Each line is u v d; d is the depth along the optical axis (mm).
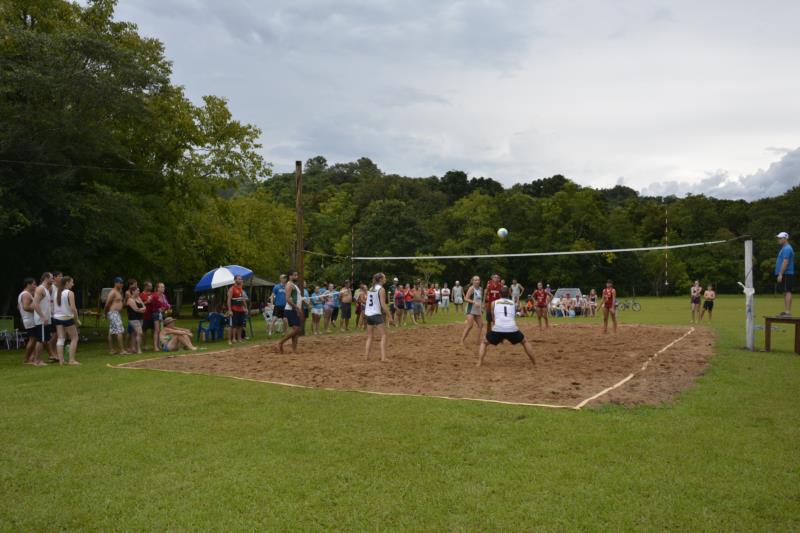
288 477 4344
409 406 6512
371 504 3836
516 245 59062
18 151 14516
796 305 35344
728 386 7691
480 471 4391
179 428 5738
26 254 16188
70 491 4152
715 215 72688
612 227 62938
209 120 23312
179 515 3719
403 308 21062
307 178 92562
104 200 15711
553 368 9406
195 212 26016
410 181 81500
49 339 10906
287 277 14289
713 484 4098
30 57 15070
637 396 7000
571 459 4633
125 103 15984
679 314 28047
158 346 13367
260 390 7633
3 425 5906
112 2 19359
